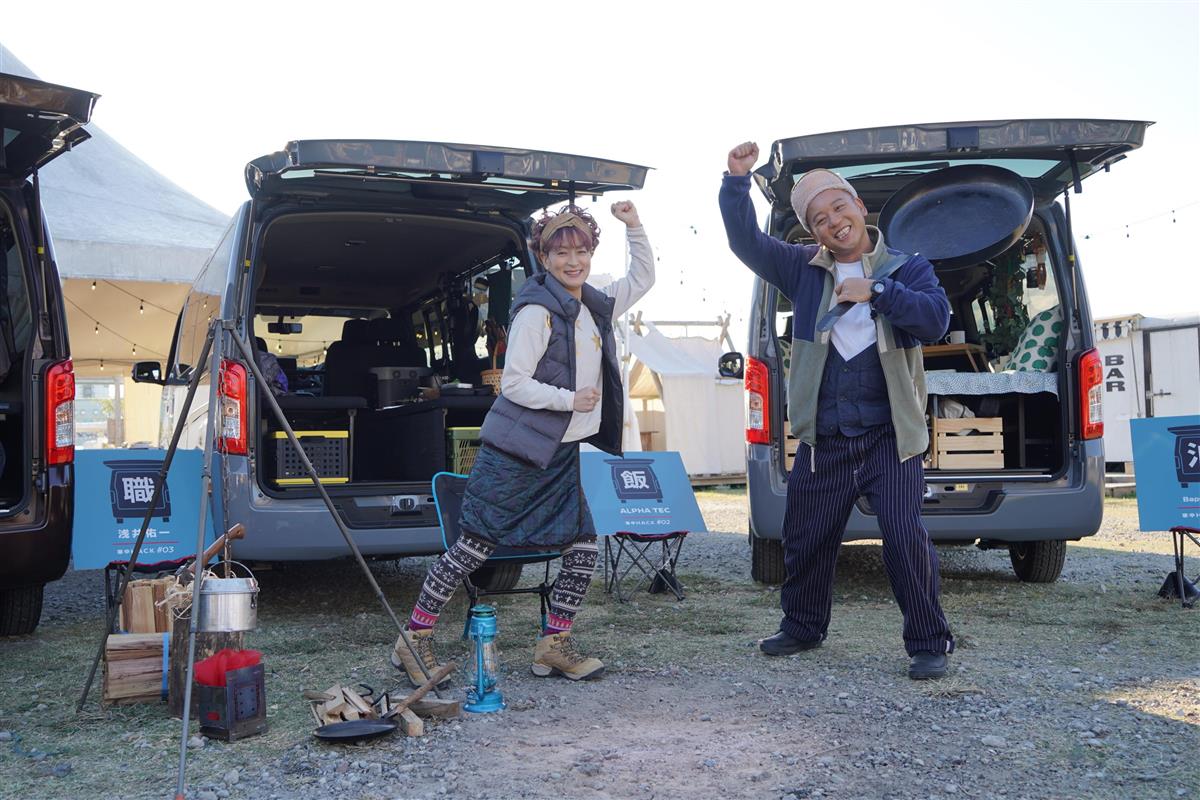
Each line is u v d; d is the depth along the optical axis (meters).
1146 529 4.84
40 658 4.12
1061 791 2.41
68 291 11.75
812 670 3.62
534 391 3.32
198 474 4.90
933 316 3.32
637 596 5.25
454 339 6.56
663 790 2.46
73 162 11.48
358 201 5.04
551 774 2.57
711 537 8.12
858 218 3.61
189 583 3.45
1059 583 5.43
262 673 2.98
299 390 7.27
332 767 2.65
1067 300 4.98
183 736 2.53
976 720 2.97
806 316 3.71
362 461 6.13
